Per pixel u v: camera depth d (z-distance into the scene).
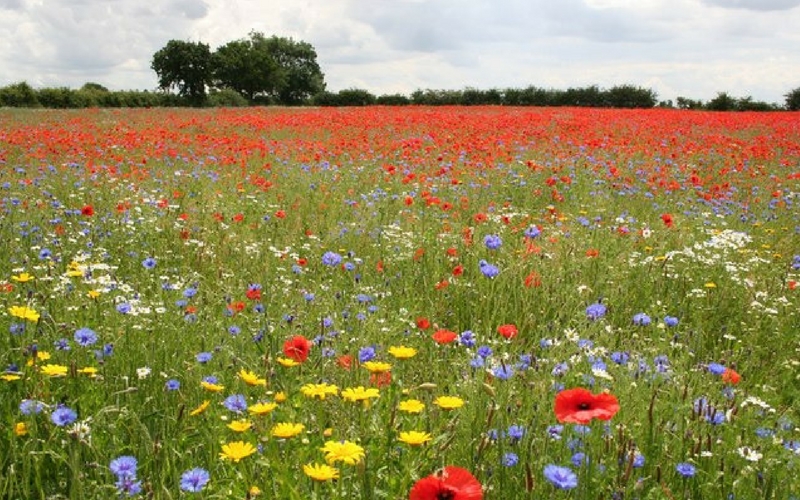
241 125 24.38
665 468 3.17
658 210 10.61
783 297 6.42
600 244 7.74
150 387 3.76
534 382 3.70
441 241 7.65
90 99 50.38
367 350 3.87
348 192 10.99
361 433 3.01
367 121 23.98
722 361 4.73
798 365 5.43
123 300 5.08
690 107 49.56
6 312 4.42
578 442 3.11
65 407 3.12
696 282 6.81
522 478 2.93
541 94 52.66
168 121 26.75
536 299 5.91
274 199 10.41
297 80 110.62
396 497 2.64
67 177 11.57
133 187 10.72
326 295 5.88
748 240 8.44
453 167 13.57
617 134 21.34
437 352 4.72
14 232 7.34
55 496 2.79
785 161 16.55
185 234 7.47
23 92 47.44
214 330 4.84
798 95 48.94
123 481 2.67
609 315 6.02
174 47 77.31
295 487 2.73
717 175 14.46
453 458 3.08
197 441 3.31
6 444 3.15
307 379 3.85
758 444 3.53
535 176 12.71
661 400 3.80
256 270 6.74
